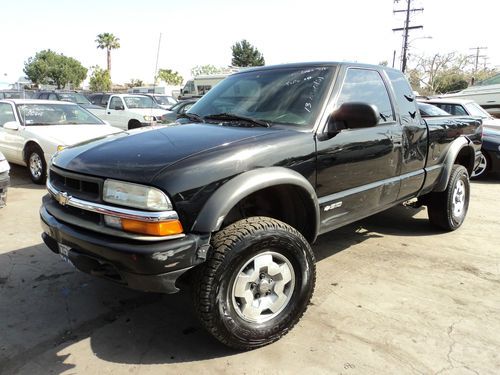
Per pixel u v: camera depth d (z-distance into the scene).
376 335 3.01
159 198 2.46
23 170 9.12
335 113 3.33
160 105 15.82
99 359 2.76
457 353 2.82
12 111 8.30
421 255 4.46
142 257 2.41
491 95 14.70
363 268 4.12
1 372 2.64
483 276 3.98
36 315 3.27
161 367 2.69
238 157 2.71
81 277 3.89
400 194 4.18
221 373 2.63
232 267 2.63
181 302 3.47
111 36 52.81
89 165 2.78
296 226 3.29
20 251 4.47
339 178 3.38
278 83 3.69
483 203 6.81
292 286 2.96
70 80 54.94
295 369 2.66
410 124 4.20
